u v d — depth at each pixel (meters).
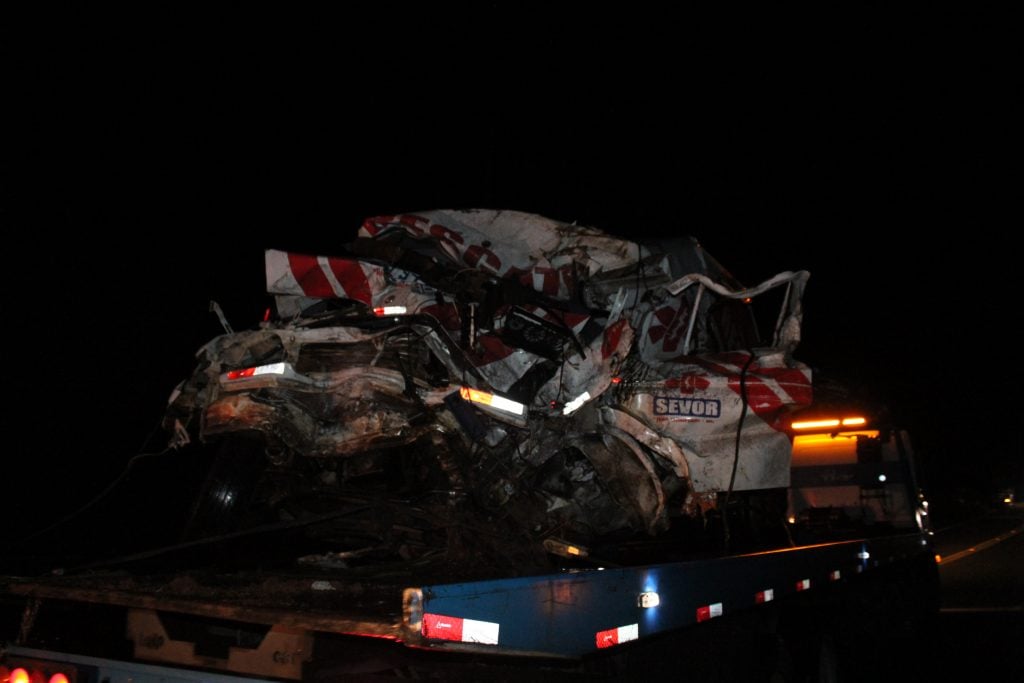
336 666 3.13
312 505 4.99
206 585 3.67
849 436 9.32
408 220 5.06
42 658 3.57
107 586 3.63
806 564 6.28
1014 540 30.47
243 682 3.18
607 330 4.93
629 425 4.97
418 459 4.72
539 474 5.04
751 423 5.23
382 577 3.92
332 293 4.71
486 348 4.70
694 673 4.48
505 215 5.27
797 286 5.51
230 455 4.80
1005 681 8.31
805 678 6.17
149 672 3.36
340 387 4.37
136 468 11.53
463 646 2.85
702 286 5.61
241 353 4.55
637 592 3.95
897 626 8.96
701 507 5.26
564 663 3.34
